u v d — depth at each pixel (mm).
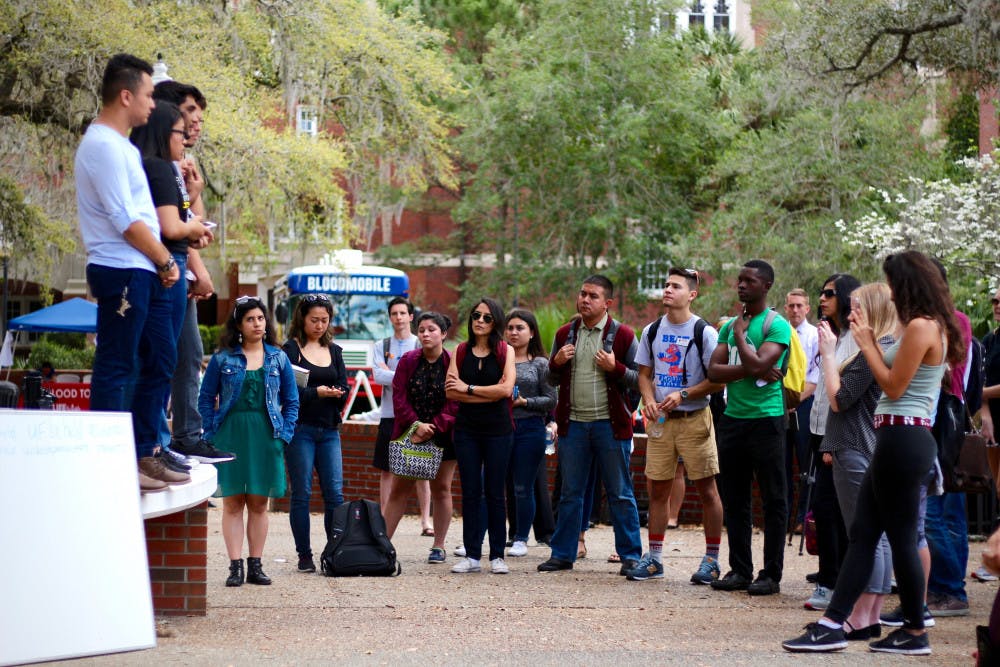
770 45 23562
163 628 7320
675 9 33562
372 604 8516
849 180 27766
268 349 9562
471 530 10414
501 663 6473
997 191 22109
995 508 13047
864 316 6848
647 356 10039
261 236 24609
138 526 5465
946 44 22062
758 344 9227
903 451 6691
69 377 27062
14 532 5078
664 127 33125
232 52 24047
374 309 26094
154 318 6984
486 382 10367
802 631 7586
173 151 7410
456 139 33781
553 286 34562
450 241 40219
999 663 4605
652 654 6770
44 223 22141
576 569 10711
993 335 10094
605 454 10312
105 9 19703
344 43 24516
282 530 13938
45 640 5074
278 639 7129
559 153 33469
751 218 28609
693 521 14695
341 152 24031
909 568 6777
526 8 37969
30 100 20516
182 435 8172
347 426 15586
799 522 11609
